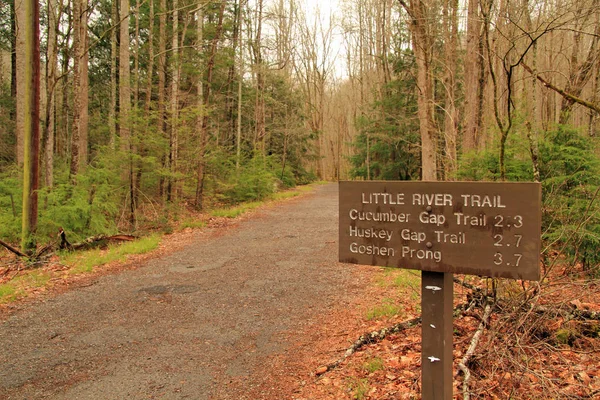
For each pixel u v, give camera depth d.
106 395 3.86
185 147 15.09
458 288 5.76
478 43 10.19
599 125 7.79
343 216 3.01
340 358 4.39
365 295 6.42
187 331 5.28
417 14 9.64
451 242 2.62
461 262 2.59
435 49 17.88
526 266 2.39
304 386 3.94
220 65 20.03
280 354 4.63
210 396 3.84
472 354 3.69
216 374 4.22
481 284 5.53
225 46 21.33
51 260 8.93
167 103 14.07
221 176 19.55
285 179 31.22
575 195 5.38
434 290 2.73
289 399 3.74
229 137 25.38
